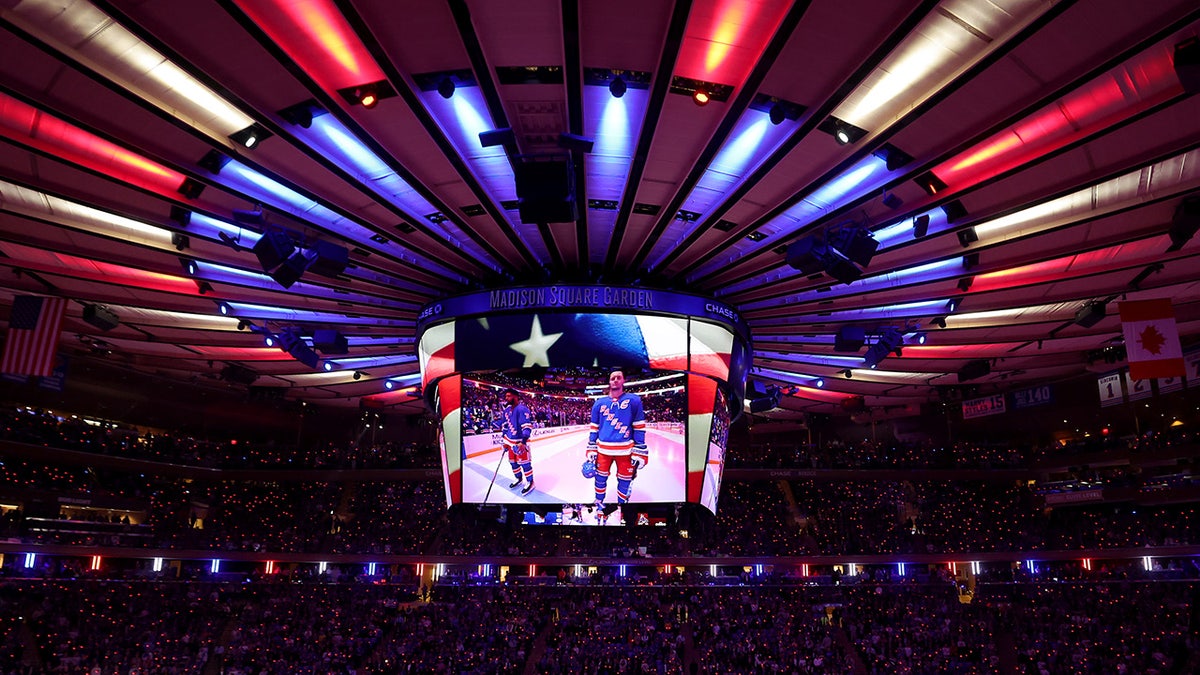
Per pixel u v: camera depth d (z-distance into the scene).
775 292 28.09
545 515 27.14
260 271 26.12
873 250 21.77
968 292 27.55
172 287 28.53
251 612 44.34
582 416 27.22
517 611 44.94
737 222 23.41
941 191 20.47
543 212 19.30
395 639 42.31
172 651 40.78
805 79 16.16
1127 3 13.62
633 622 44.03
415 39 15.14
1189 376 43.44
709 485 27.16
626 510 27.05
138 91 16.28
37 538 43.03
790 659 40.44
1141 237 22.70
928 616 44.97
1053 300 28.44
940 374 41.19
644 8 14.24
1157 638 40.62
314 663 40.34
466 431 27.42
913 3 13.58
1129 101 16.45
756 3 13.91
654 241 25.03
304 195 20.94
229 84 16.06
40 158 19.88
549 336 26.62
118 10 13.62
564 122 18.16
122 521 48.94
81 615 41.41
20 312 27.95
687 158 19.80
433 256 25.67
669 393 27.25
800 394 45.75
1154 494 48.31
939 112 17.22
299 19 14.41
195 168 19.73
